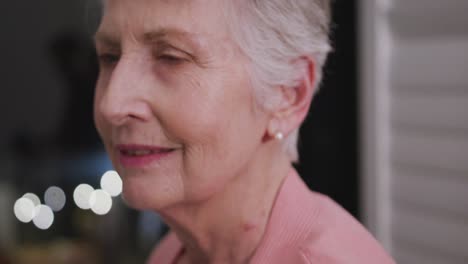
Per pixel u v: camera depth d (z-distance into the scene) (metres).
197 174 1.24
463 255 2.44
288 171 1.41
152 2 1.18
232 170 1.26
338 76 2.82
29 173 3.02
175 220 1.36
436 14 2.43
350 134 2.85
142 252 3.00
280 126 1.33
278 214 1.35
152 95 1.20
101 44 1.28
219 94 1.21
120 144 1.25
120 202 2.99
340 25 2.77
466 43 2.36
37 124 3.01
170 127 1.21
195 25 1.18
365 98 2.71
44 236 2.98
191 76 1.20
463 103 2.39
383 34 2.64
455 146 2.43
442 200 2.50
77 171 3.00
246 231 1.36
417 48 2.53
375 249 1.31
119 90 1.20
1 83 3.01
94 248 2.98
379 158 2.70
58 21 2.92
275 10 1.24
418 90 2.55
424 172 2.56
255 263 1.32
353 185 2.87
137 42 1.21
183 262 1.63
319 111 2.88
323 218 1.33
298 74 1.32
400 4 2.57
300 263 1.26
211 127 1.21
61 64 2.95
